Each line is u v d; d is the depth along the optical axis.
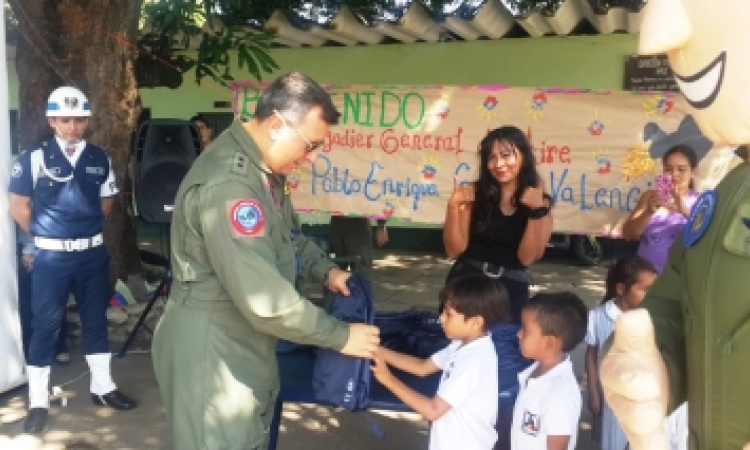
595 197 4.23
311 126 2.07
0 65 3.91
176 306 2.19
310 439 3.71
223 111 9.77
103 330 4.03
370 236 6.06
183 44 6.88
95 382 4.03
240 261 1.98
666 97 4.06
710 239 1.48
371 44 8.84
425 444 3.69
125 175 5.77
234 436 2.14
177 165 4.84
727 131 1.35
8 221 4.04
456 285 2.45
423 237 9.73
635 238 4.01
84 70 5.44
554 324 2.28
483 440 2.40
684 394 1.60
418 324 3.29
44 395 3.79
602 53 8.00
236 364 2.15
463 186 3.46
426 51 8.70
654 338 1.45
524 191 3.09
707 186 4.10
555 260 8.99
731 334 1.39
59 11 5.36
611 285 3.05
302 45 8.98
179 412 2.15
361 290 2.45
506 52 8.39
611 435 2.90
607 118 4.16
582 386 4.43
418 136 4.39
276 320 2.01
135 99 5.78
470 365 2.38
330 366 2.34
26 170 3.80
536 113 4.25
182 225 2.15
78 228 3.81
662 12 1.35
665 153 4.05
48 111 3.84
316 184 4.57
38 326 3.75
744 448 1.34
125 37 5.59
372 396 2.64
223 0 6.27
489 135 3.13
